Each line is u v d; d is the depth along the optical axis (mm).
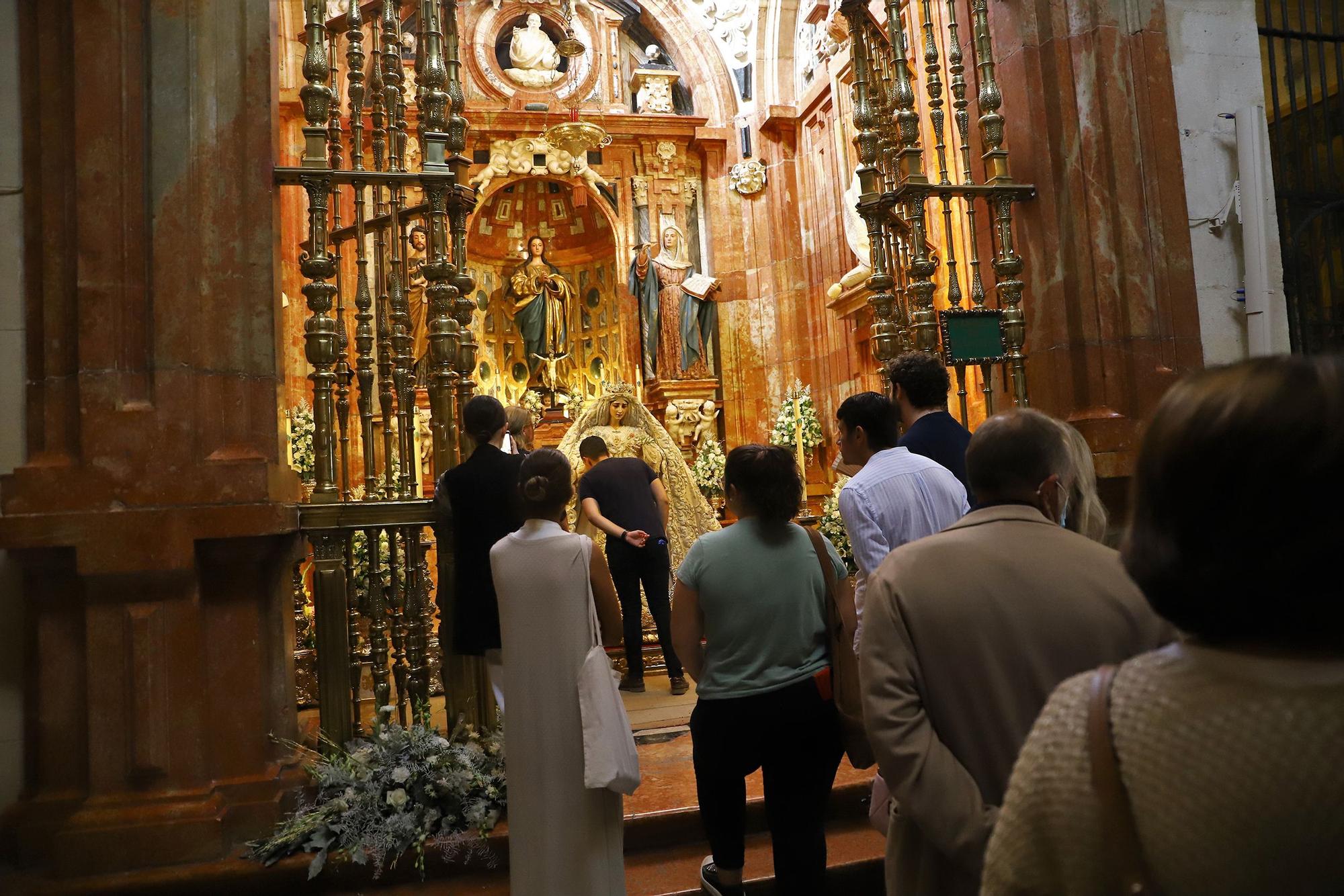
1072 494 1970
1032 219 4566
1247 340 4547
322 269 3795
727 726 2506
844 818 3613
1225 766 704
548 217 12359
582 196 11680
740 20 11852
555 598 2727
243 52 3547
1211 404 793
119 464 3195
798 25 11438
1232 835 687
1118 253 4375
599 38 12180
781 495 2553
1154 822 729
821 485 10586
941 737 1586
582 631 2725
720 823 2639
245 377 3438
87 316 3229
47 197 3330
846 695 2484
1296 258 4824
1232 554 759
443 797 3393
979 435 1787
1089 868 765
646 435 7051
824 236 10922
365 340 4023
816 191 11141
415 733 3496
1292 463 741
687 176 12141
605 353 12312
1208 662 766
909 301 4906
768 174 11742
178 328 3291
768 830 3521
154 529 3146
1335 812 660
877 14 8398
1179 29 4652
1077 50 4469
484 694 3822
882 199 4707
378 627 3779
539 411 11320
